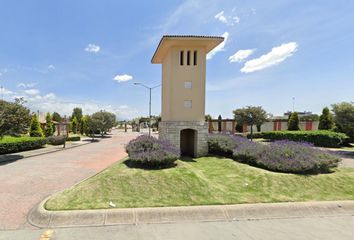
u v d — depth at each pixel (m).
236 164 10.61
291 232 4.90
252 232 4.86
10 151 16.14
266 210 5.93
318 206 6.21
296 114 27.80
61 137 23.45
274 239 4.57
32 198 6.84
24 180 9.07
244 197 6.65
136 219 5.30
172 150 9.70
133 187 7.01
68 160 14.57
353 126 16.19
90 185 6.97
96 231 4.73
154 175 8.02
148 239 4.47
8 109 13.37
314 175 8.70
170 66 13.73
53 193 7.29
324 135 19.47
